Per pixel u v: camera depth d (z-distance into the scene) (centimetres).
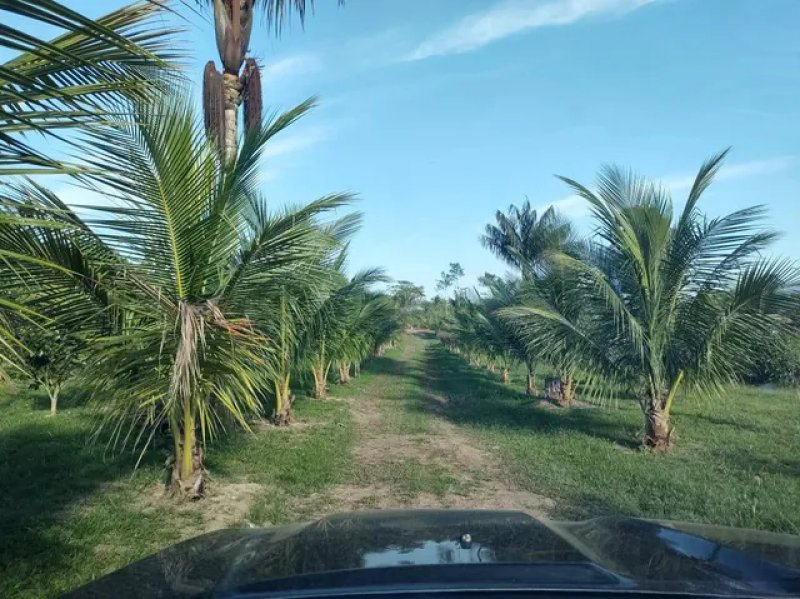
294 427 1571
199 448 858
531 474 1048
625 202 1282
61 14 334
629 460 1177
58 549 644
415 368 4250
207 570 236
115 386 762
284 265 829
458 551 223
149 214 723
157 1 443
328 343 2098
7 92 399
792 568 224
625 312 1258
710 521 765
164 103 670
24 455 1117
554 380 2275
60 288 673
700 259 1232
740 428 1641
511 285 2186
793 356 1409
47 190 616
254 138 786
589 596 186
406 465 1125
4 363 432
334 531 273
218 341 745
